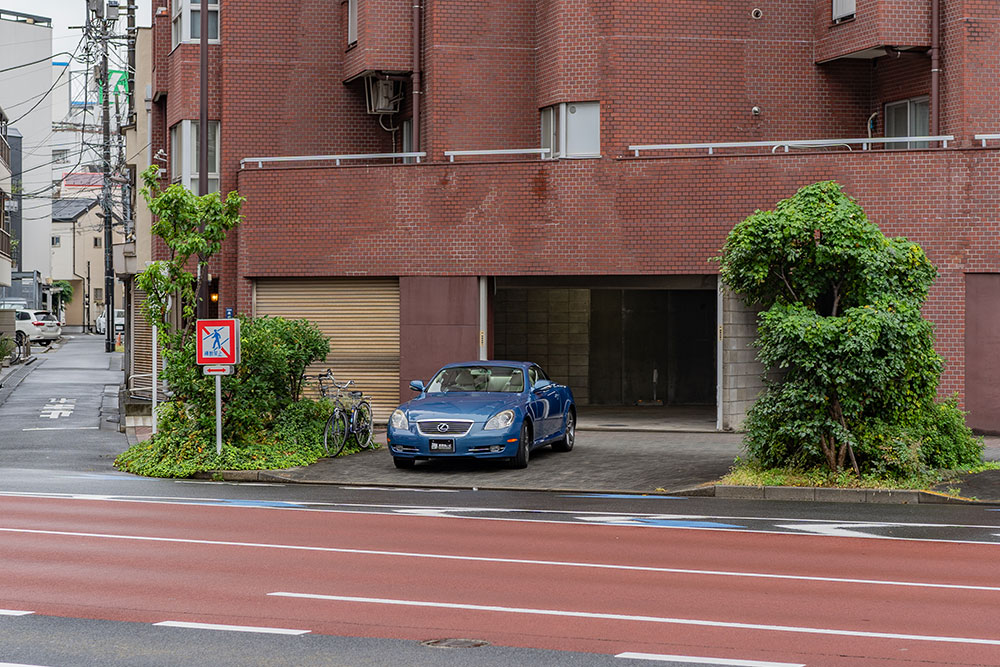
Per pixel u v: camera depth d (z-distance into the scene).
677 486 19.19
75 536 14.04
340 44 32.59
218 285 30.84
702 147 27.48
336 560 12.35
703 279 27.64
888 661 8.18
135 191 48.38
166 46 37.09
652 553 12.91
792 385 18.75
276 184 29.47
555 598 10.38
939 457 19.28
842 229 18.80
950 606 10.09
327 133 32.50
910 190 25.92
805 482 18.52
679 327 34.16
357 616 9.61
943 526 15.22
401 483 20.12
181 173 33.69
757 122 29.11
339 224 29.14
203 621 9.41
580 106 28.58
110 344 72.75
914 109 28.81
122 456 23.39
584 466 21.45
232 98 32.09
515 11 30.16
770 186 26.66
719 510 16.91
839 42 28.56
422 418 20.92
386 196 28.84
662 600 10.31
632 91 28.34
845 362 18.41
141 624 9.29
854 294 19.23
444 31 29.92
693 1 28.69
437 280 28.58
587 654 8.36
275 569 11.80
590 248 27.64
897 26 27.23
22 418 33.75
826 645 8.64
